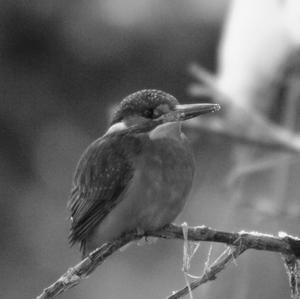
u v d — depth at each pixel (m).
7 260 16.86
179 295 8.11
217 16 15.69
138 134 9.12
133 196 8.89
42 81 16.84
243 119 10.85
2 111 16.97
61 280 8.26
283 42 11.18
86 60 16.48
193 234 8.10
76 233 9.37
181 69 15.91
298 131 11.07
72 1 16.22
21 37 16.50
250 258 11.17
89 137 16.98
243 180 11.27
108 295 16.34
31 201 17.09
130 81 16.34
